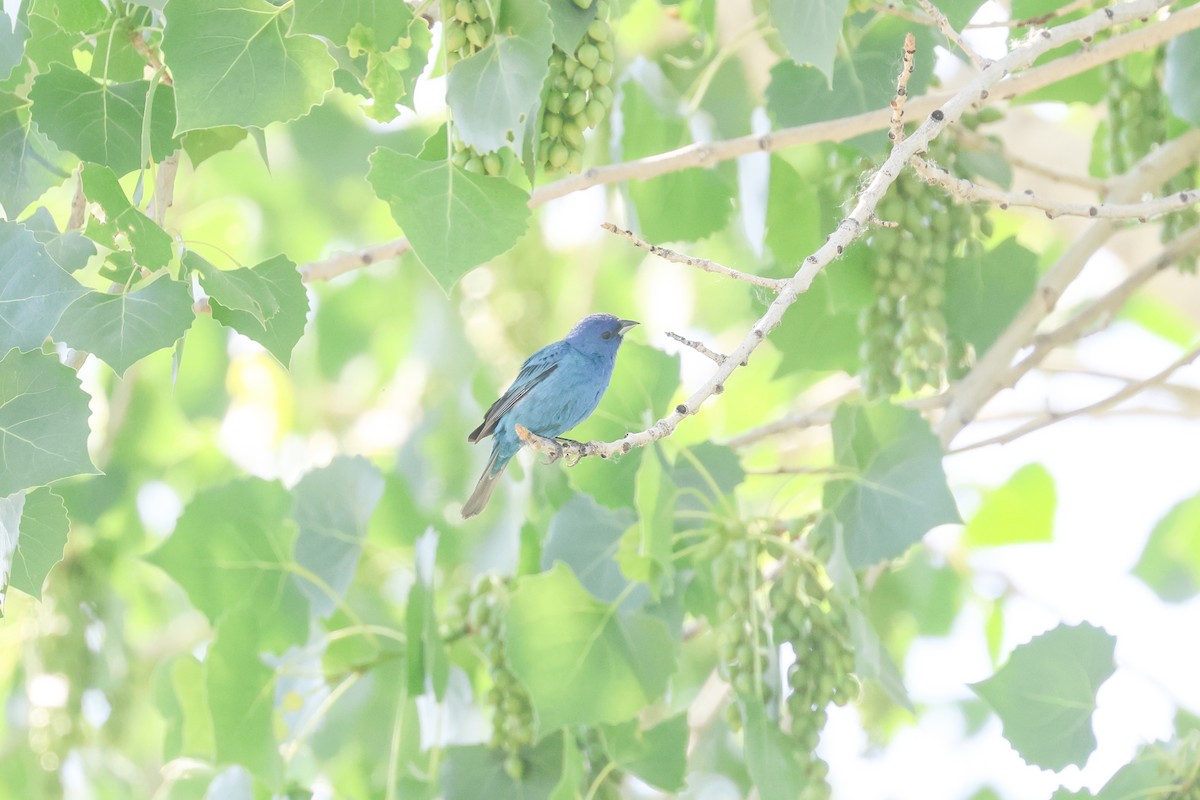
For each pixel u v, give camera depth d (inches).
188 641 590.2
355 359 719.7
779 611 357.7
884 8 341.4
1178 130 455.8
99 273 261.0
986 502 546.6
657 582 367.2
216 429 619.2
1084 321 431.2
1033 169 424.8
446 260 266.8
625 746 376.5
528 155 281.7
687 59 490.6
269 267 278.4
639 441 251.8
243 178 689.6
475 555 502.3
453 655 412.8
